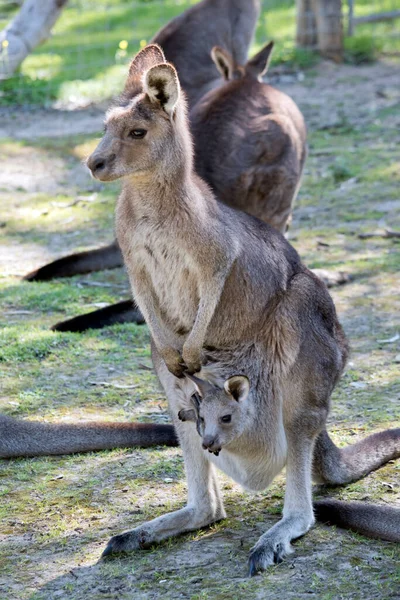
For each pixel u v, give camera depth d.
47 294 14.09
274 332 7.98
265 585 7.06
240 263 8.03
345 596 6.86
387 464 9.03
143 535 7.75
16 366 11.66
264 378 7.97
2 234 17.09
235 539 7.87
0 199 18.73
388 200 17.69
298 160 14.09
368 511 7.72
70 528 8.16
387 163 19.66
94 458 9.48
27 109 24.11
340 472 8.59
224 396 7.50
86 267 15.09
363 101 23.94
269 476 8.07
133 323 12.93
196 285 7.92
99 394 10.85
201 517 8.02
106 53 28.39
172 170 7.70
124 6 34.56
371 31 29.78
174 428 8.95
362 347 11.81
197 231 7.75
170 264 7.89
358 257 15.06
